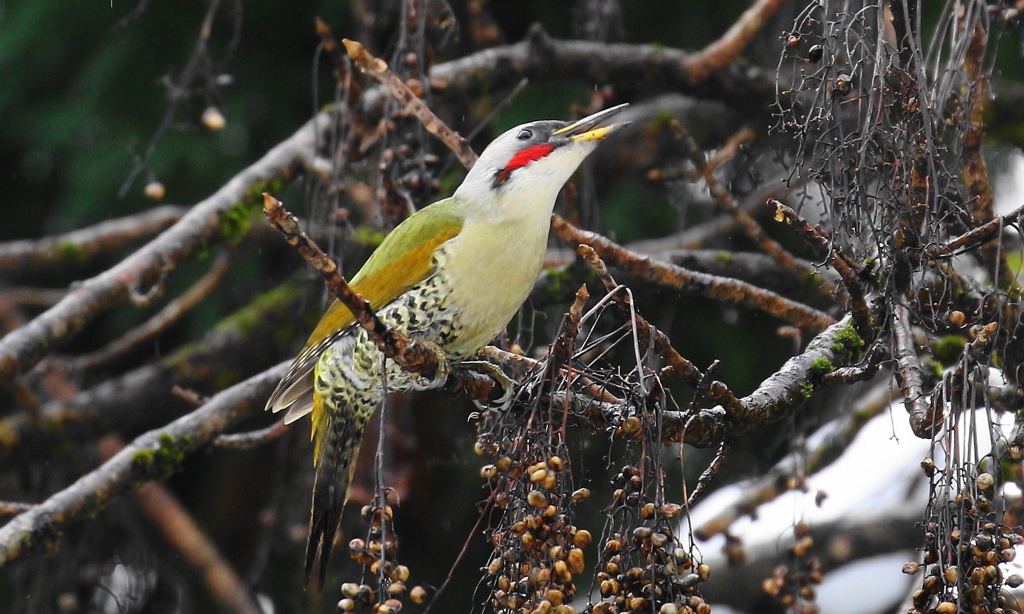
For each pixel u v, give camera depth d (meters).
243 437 9.94
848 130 6.65
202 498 14.30
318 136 10.72
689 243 12.08
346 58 9.88
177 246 10.89
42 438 12.54
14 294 13.36
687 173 11.14
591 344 6.20
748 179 11.70
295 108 12.77
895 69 6.02
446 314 8.00
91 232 12.44
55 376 13.58
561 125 8.38
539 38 12.12
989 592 5.22
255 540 13.94
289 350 13.17
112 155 12.19
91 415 12.72
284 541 13.39
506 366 8.76
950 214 6.66
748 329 12.66
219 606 12.23
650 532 5.23
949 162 7.35
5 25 12.05
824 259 6.63
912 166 6.05
